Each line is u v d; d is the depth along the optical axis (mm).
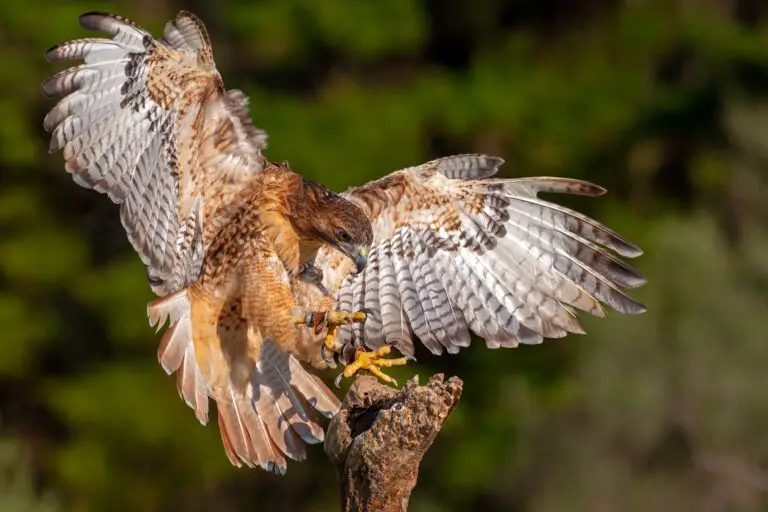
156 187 7867
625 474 20625
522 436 20562
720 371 20812
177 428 19406
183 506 20641
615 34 23000
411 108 20562
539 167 21328
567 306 8609
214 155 7941
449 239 8781
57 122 7629
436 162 8789
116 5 20188
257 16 20297
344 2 20766
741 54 22812
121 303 18906
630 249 8492
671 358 20906
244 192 8039
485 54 22484
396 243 8789
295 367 7957
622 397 20656
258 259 7996
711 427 20828
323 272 8594
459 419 20234
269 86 21266
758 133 22031
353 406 7223
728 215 22578
